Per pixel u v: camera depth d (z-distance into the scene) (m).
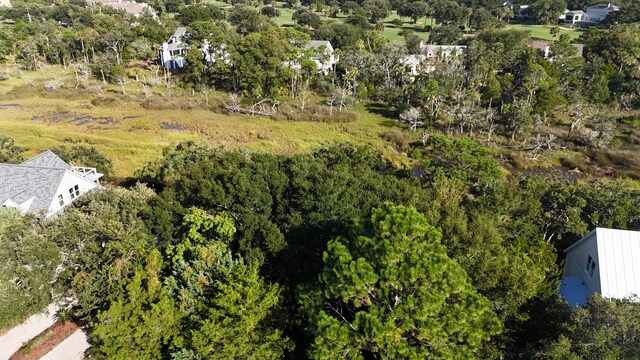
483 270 19.30
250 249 23.84
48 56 94.44
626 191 31.86
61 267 24.19
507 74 72.31
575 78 75.06
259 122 64.12
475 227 22.17
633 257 23.62
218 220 25.27
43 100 71.81
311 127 62.62
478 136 60.12
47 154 37.06
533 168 52.31
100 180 42.53
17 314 22.14
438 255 16.91
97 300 23.11
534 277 19.81
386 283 16.98
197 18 124.06
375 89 78.00
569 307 19.23
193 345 19.03
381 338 15.55
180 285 22.48
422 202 24.97
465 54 84.31
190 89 78.12
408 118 62.75
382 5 155.12
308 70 79.56
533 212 28.45
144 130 59.59
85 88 77.12
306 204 25.03
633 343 15.59
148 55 93.12
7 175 32.38
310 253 23.83
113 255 23.52
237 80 78.00
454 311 16.20
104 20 99.69
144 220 27.11
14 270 22.31
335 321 16.86
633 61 78.31
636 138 58.72
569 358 15.20
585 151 55.84
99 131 58.47
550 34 125.94
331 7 164.50
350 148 38.97
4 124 58.69
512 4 168.00
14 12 135.62
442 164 38.88
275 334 19.67
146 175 40.34
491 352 17.66
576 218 28.58
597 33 98.12
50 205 31.39
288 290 23.05
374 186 26.94
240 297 19.78
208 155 38.22
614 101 71.19
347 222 24.31
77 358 23.28
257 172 28.30
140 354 19.94
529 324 19.22
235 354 19.02
